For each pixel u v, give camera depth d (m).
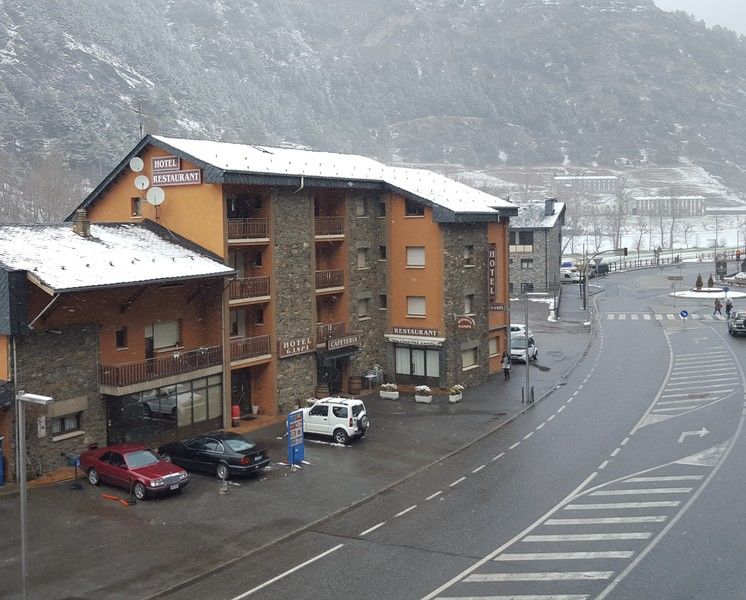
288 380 41.38
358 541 23.70
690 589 19.55
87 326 32.09
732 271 126.94
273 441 35.72
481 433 37.09
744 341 61.16
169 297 36.12
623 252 159.88
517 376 51.47
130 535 24.28
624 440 34.75
